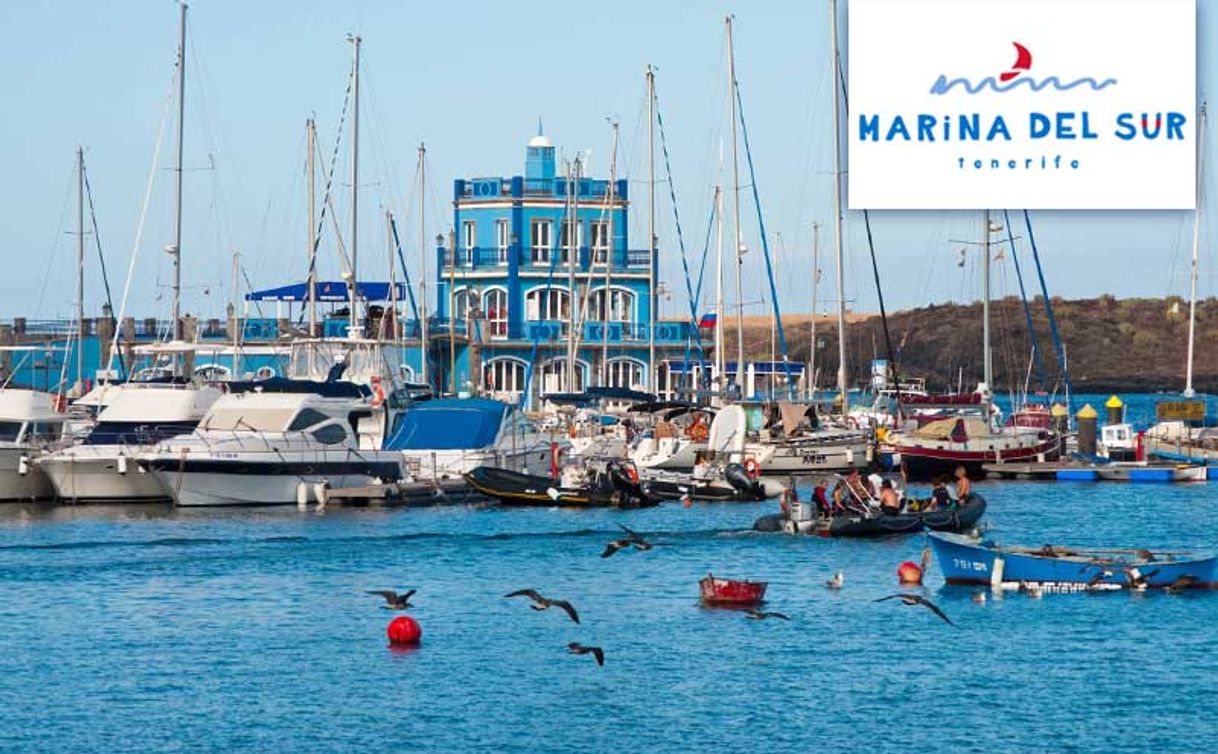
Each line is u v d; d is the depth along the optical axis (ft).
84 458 325.21
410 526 305.73
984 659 200.95
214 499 323.98
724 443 376.07
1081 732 172.35
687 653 204.44
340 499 330.34
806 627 218.79
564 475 356.59
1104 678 192.54
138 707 180.55
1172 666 197.77
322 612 228.22
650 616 225.97
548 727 173.68
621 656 203.00
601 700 183.42
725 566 264.31
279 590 243.19
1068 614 226.17
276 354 425.28
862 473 418.72
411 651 205.57
